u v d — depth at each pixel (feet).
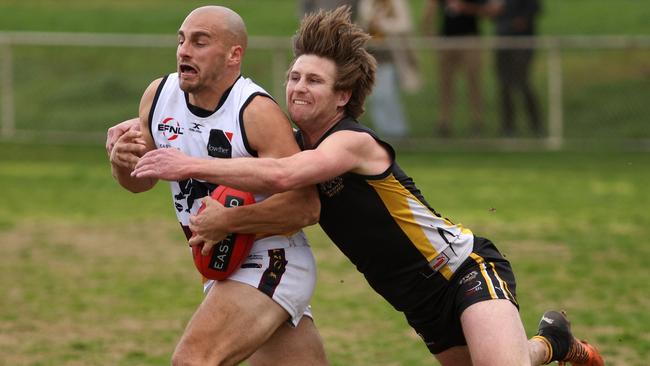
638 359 66.18
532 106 169.37
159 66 194.80
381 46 162.81
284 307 49.14
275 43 174.81
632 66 188.03
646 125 174.81
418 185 136.26
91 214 118.83
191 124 49.03
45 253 98.63
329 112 48.98
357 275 91.35
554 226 110.73
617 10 224.33
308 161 46.42
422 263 50.24
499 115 170.09
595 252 98.73
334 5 150.92
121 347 69.51
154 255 98.43
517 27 168.25
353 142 47.75
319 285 87.66
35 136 176.14
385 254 50.14
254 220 47.42
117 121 179.63
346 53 48.52
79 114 180.75
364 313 78.84
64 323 75.36
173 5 241.14
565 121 175.63
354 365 65.41
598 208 121.29
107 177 144.87
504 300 49.21
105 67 194.29
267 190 46.14
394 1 163.22
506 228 109.50
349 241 50.24
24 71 192.44
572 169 151.02
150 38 183.01
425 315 51.34
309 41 48.70
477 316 48.70
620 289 84.79
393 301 51.75
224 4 238.89
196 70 47.65
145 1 245.45
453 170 149.59
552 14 223.51
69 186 137.49
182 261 96.22
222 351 47.83
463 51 167.22
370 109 171.94
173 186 50.49
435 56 182.50
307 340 51.65
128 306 80.28
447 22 168.25
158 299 82.48
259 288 48.62
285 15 226.99
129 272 91.61
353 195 48.91
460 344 51.98
